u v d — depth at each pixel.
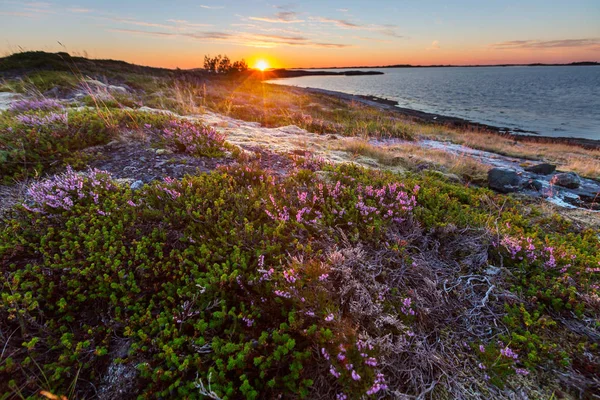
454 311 2.97
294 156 7.38
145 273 3.09
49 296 2.81
